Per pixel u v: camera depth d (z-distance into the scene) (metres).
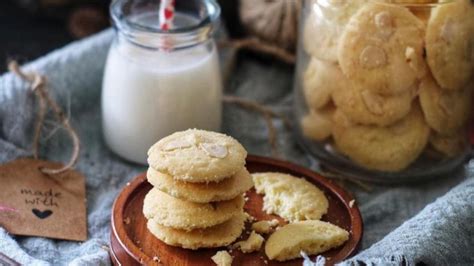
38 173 0.66
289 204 0.61
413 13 0.63
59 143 0.70
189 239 0.57
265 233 0.59
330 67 0.65
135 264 0.56
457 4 0.63
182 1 0.71
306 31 0.67
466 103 0.67
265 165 0.66
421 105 0.64
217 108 0.70
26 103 0.68
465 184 0.62
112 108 0.69
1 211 0.62
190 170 0.55
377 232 0.64
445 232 0.57
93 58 0.74
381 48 0.62
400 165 0.66
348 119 0.65
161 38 0.66
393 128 0.65
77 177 0.67
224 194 0.56
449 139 0.67
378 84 0.63
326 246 0.58
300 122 0.70
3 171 0.65
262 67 0.82
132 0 0.70
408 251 0.56
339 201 0.63
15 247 0.58
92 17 0.91
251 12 0.81
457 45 0.63
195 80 0.67
